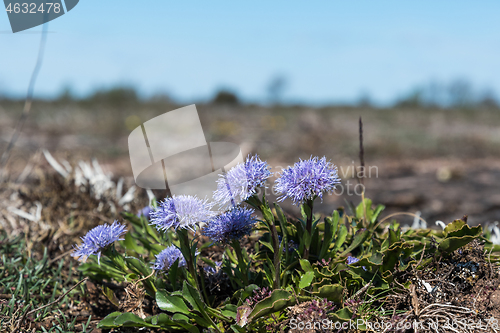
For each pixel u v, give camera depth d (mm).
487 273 200
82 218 271
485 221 351
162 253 193
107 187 316
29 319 206
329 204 419
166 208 177
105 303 219
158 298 189
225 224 185
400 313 193
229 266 202
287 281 197
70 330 205
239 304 188
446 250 199
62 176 324
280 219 188
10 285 221
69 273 230
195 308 186
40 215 271
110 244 191
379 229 242
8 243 245
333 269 194
